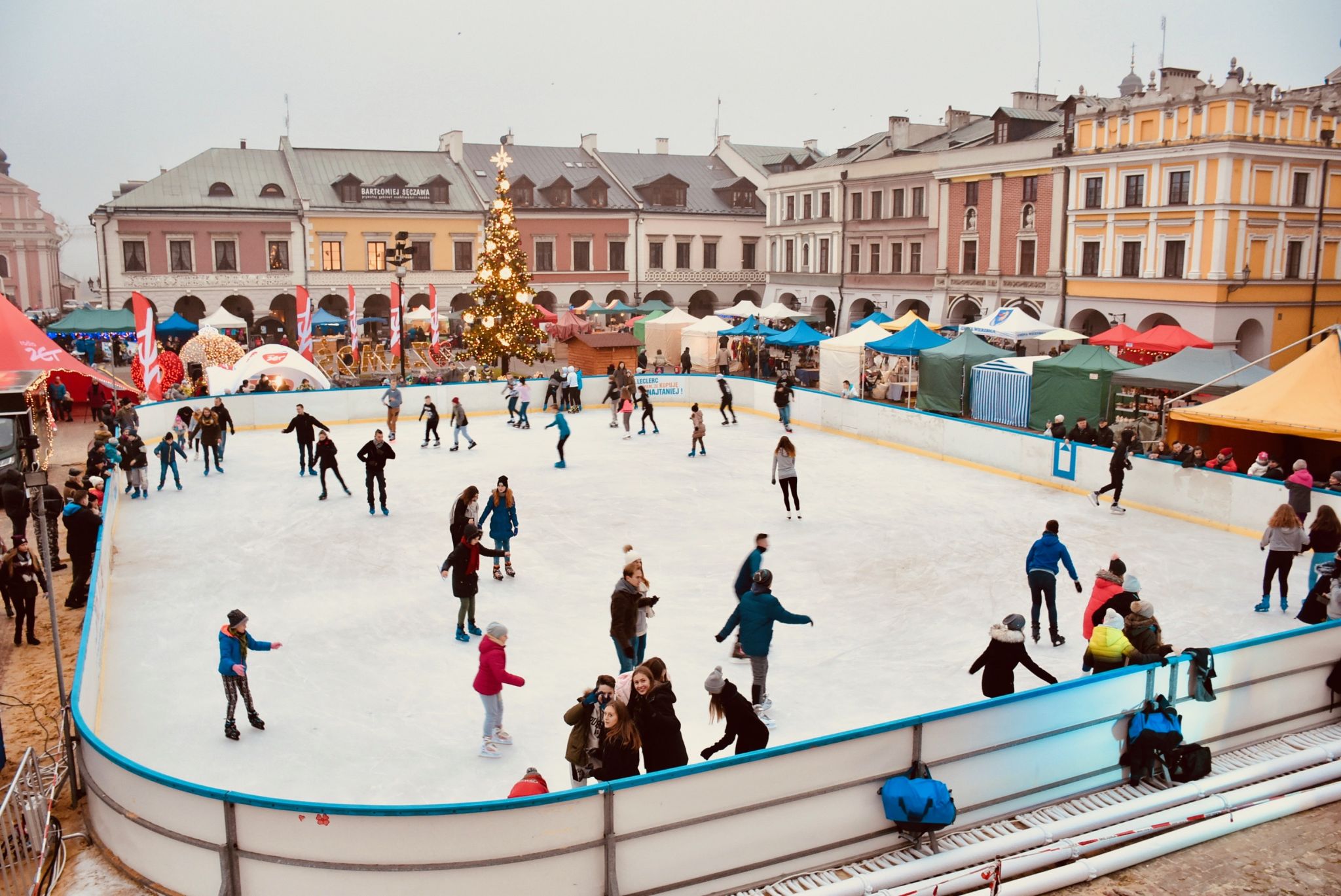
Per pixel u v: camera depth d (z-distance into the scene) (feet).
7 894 25.79
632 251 206.28
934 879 25.31
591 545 58.59
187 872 25.11
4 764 34.65
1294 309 127.24
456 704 37.45
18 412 45.32
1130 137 129.70
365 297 186.09
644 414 98.32
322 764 32.71
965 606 47.80
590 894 24.17
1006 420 101.14
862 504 68.64
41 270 232.94
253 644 35.70
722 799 25.05
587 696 28.84
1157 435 83.76
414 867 23.34
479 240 192.13
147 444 92.07
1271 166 121.19
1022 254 148.77
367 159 195.62
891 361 122.21
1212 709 32.30
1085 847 26.53
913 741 27.22
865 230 179.83
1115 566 38.34
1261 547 46.57
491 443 93.76
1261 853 27.09
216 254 175.32
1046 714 29.14
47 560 34.22
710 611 47.06
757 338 153.48
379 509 67.72
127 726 35.70
